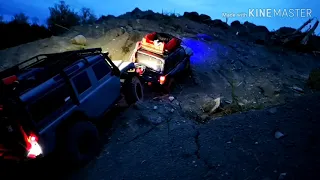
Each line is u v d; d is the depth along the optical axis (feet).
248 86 36.60
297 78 43.42
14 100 12.70
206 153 15.66
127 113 21.90
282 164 13.16
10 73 16.11
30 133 13.17
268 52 56.13
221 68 42.68
